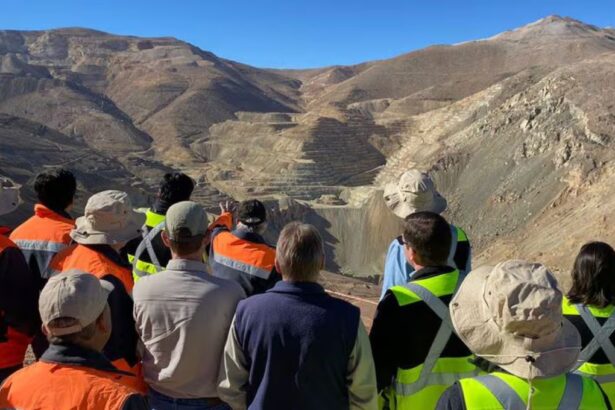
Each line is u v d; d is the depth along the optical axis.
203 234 5.21
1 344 5.34
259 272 6.13
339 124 134.88
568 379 3.38
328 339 4.48
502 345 3.32
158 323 5.00
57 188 6.43
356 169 121.25
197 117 179.12
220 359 5.10
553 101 84.19
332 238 84.06
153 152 142.50
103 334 4.25
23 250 6.20
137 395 3.84
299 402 4.50
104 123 153.88
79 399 3.71
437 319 4.73
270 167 118.81
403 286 4.93
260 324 4.56
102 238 5.58
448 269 4.97
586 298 4.90
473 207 78.12
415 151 111.88
